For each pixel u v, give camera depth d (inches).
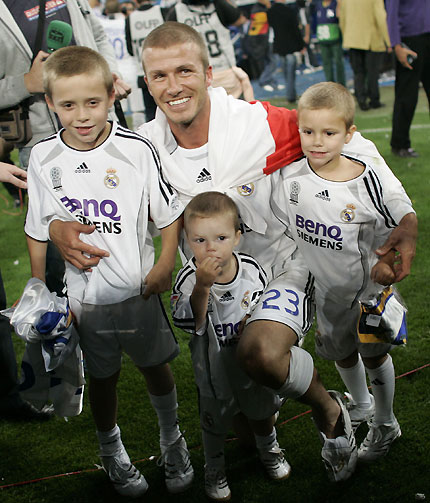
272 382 81.6
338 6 362.6
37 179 86.7
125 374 127.6
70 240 84.4
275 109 90.4
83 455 106.4
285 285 88.1
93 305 88.5
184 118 84.7
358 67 343.3
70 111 80.7
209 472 92.6
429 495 89.3
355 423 105.6
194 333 83.3
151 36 83.4
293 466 98.4
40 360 88.6
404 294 147.5
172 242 87.0
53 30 108.6
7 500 97.4
